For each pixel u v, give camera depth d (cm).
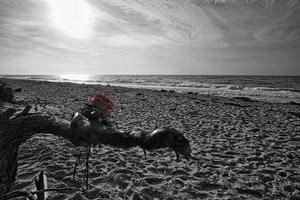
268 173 604
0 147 115
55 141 738
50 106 1198
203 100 2044
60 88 2912
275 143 850
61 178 519
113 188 496
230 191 510
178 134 84
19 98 1559
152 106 1602
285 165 655
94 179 523
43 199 203
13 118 117
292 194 506
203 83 6112
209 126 1077
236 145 816
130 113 1324
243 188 521
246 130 1027
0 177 118
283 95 3155
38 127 112
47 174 526
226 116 1339
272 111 1572
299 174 600
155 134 85
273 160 688
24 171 541
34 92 2262
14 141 115
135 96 2244
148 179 545
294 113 1478
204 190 513
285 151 767
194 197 483
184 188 512
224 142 845
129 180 534
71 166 570
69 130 105
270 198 490
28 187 463
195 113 1396
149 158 662
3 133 114
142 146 88
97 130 95
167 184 528
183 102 1875
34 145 698
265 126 1116
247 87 4556
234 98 2406
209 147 782
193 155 700
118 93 2491
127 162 627
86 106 145
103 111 145
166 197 478
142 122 1106
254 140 881
